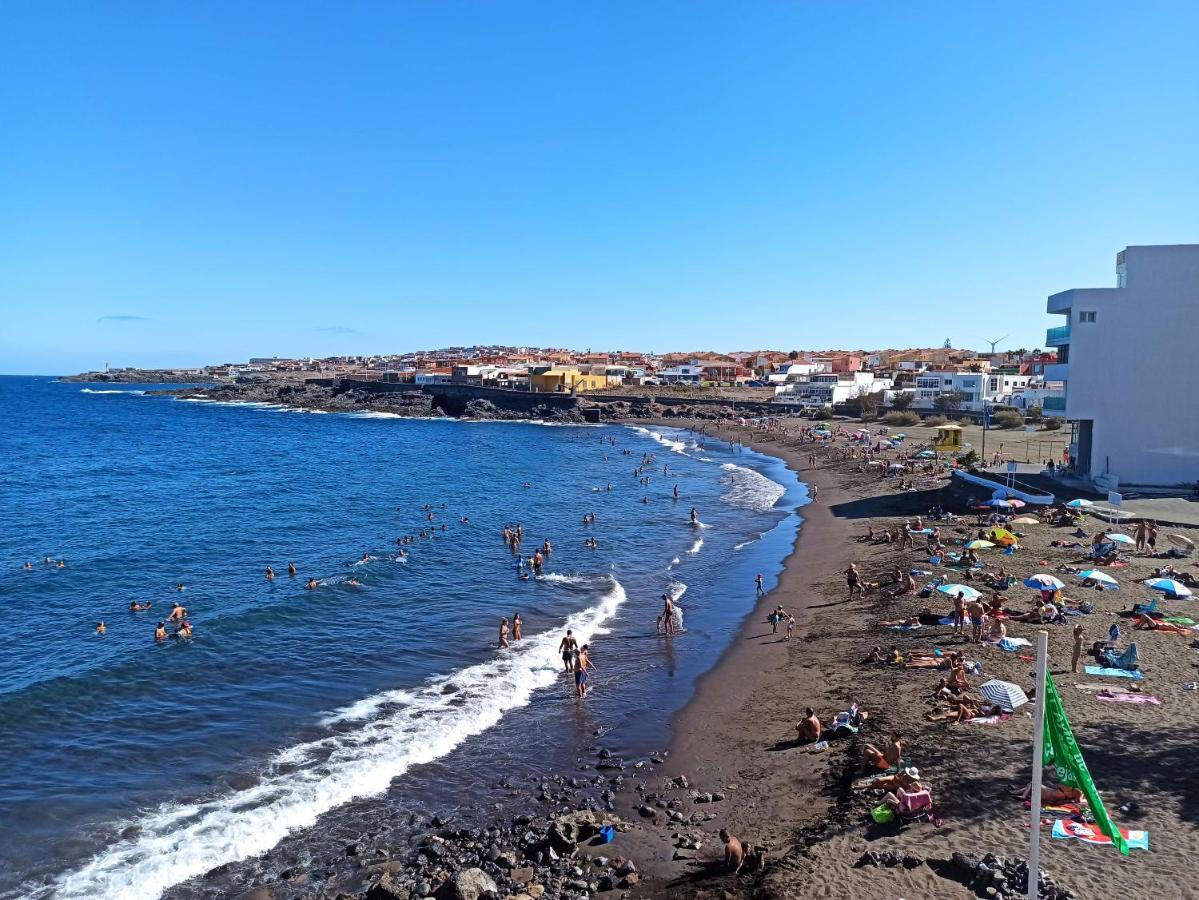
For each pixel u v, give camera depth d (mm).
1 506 64688
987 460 71250
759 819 18172
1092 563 36250
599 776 21078
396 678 28016
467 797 20094
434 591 39250
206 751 22484
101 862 17297
